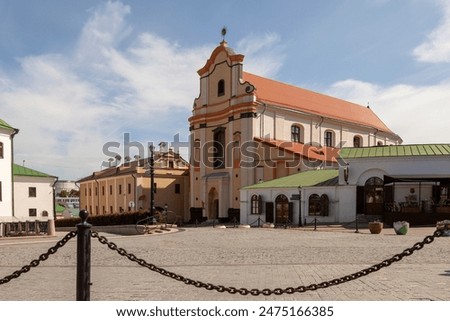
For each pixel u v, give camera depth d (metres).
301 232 27.00
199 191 49.97
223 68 48.41
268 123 46.25
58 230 42.69
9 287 9.72
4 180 44.50
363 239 20.83
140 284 9.77
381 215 32.25
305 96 54.69
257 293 6.59
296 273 11.04
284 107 47.22
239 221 44.00
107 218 39.16
